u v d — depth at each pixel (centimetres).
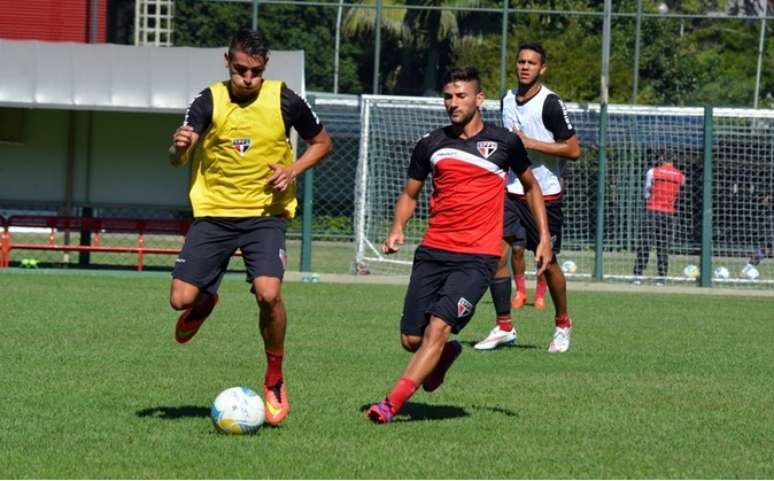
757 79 6738
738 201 4872
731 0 7844
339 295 3175
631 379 1797
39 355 1888
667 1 7738
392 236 1472
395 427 1381
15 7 6072
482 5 7406
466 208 1426
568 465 1212
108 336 2147
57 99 3700
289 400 1535
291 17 7581
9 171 3891
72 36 6100
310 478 1137
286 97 1354
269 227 1356
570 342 2262
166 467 1167
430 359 1392
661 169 4166
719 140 4741
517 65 2133
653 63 7012
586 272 4566
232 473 1147
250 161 1347
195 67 3797
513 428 1394
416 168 1470
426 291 1439
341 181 5659
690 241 4700
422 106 4069
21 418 1391
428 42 7606
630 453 1278
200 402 1517
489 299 3222
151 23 7475
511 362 1964
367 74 7738
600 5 6994
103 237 5619
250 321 2459
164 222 3844
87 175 3912
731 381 1798
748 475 1195
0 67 3700
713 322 2739
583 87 6562
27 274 3584
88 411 1438
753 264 4616
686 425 1442
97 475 1135
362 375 1756
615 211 4694
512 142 1457
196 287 1347
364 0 7581
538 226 1524
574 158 2084
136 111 3728
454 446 1284
